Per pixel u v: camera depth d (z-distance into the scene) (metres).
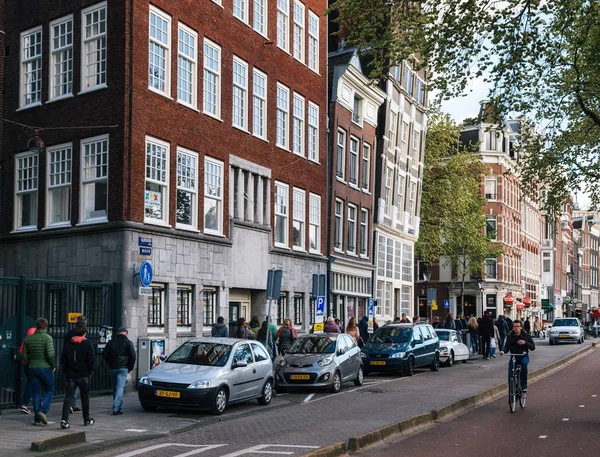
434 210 52.25
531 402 19.19
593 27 22.66
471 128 74.31
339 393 21.62
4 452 11.70
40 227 23.92
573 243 115.31
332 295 37.09
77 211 23.05
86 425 14.89
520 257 80.88
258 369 18.80
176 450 12.15
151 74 23.50
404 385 23.86
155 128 23.39
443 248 52.47
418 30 19.55
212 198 26.47
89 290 20.86
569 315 105.38
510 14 19.41
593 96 25.67
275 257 30.72
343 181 38.50
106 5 22.83
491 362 35.75
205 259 25.62
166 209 23.84
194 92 25.56
